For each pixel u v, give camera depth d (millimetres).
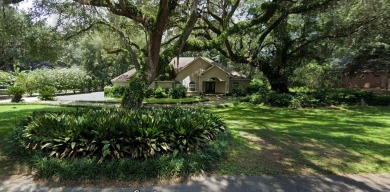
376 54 20438
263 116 11906
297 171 4250
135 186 3631
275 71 19641
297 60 19984
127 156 4188
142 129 4312
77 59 42656
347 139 6551
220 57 35344
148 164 3947
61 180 3730
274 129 8117
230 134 6266
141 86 9078
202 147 4750
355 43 18469
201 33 15969
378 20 14828
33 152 4414
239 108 15367
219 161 4520
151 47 9195
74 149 4188
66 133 4309
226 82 27312
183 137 4598
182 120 5070
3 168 4184
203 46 11836
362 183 3875
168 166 3941
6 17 9734
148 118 5121
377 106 16562
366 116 12023
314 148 5551
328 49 27062
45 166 3867
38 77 24828
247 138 6316
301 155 5031
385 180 4012
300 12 14484
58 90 28156
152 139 4316
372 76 28172
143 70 9383
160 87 24797
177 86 24328
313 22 18672
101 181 3719
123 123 4523
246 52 19938
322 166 4480
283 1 14258
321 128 8422
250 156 4887
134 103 8797
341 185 3789
